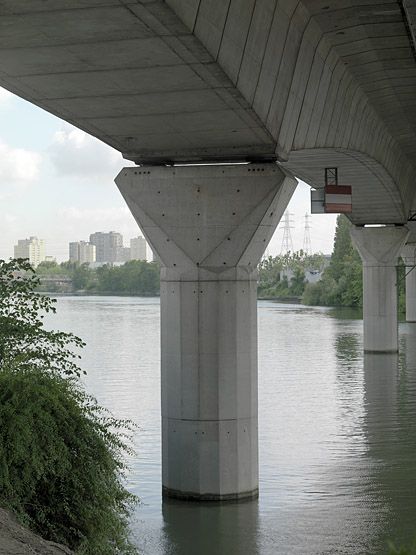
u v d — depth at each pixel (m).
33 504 13.12
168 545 16.06
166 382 19.47
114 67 13.87
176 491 19.20
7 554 10.36
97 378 38.38
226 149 18.88
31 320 15.20
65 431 13.59
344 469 21.69
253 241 18.95
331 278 138.38
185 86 14.78
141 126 17.45
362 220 49.38
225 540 16.34
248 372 19.31
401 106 28.91
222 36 13.52
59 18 11.80
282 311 112.50
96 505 13.58
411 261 82.94
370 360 47.22
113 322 85.75
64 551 11.69
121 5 11.31
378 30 19.58
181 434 19.20
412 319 83.06
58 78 14.49
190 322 19.17
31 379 13.79
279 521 17.52
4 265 15.38
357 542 16.16
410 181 46.97
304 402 32.31
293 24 17.34
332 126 23.84
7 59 13.52
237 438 19.11
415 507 18.38
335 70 22.09
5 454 12.80
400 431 26.44
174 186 19.14
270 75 16.59
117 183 19.53
